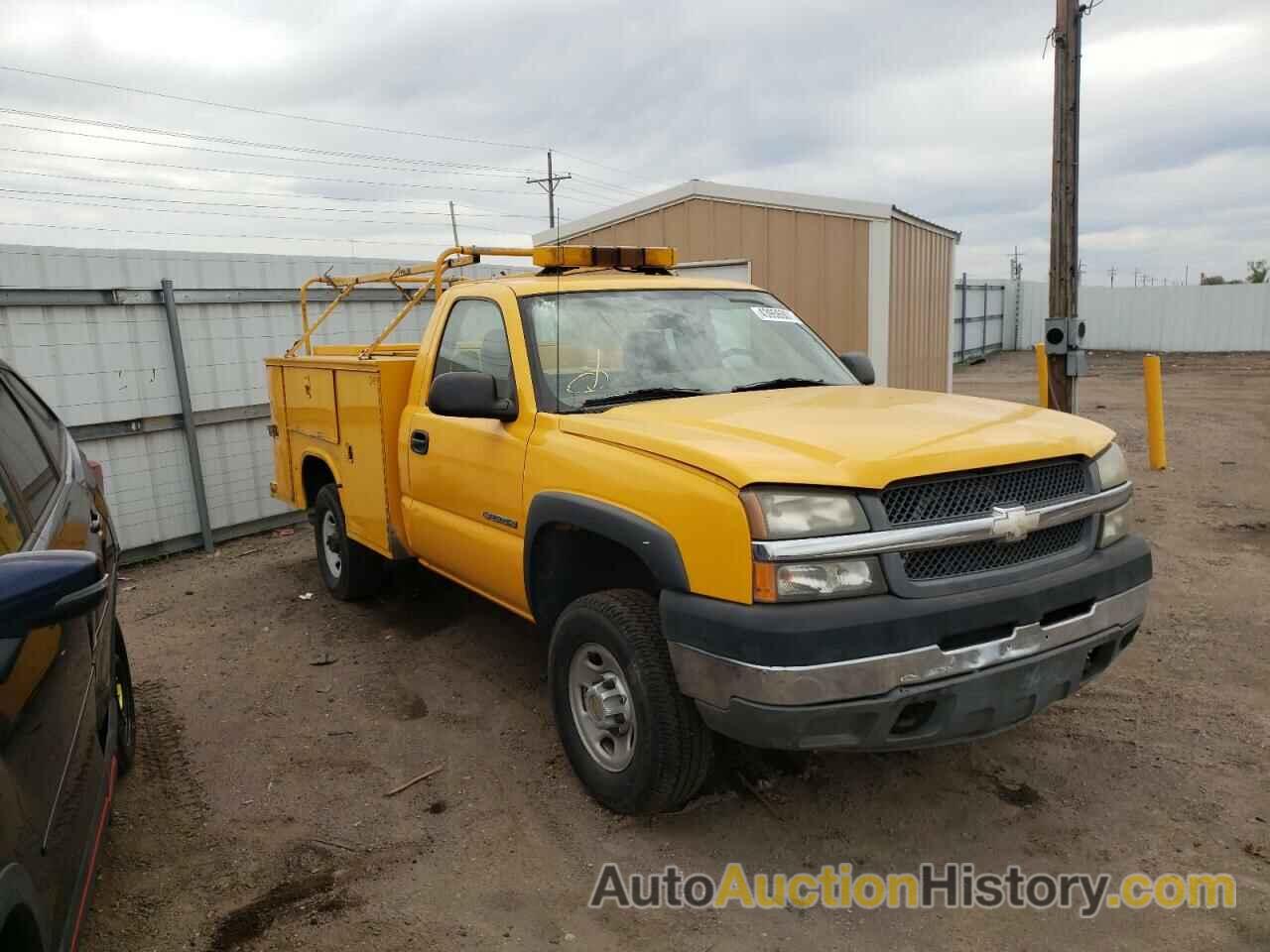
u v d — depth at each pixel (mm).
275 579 7180
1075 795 3600
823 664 2754
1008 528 2984
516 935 2934
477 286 4727
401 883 3225
